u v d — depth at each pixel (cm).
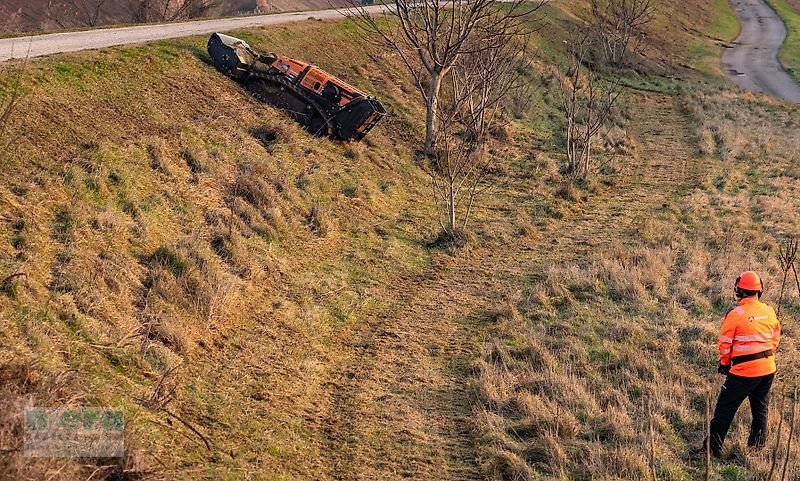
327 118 1686
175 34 2014
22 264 783
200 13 4088
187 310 891
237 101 1633
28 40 1720
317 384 866
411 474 714
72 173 998
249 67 1725
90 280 832
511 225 1611
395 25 2748
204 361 834
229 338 901
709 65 4531
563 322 1084
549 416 795
